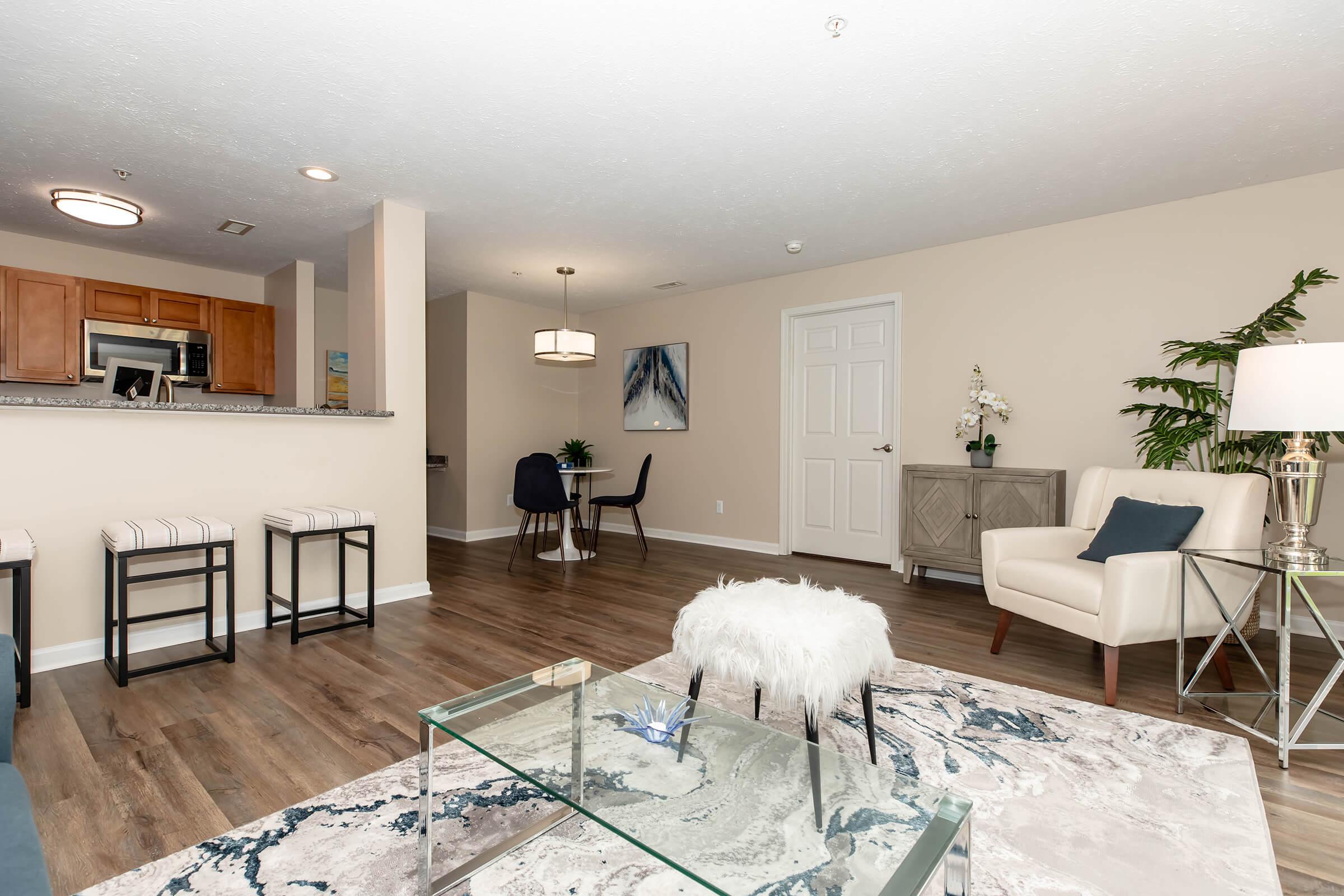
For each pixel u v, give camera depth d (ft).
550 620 10.84
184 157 9.86
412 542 12.35
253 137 9.19
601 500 17.06
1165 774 5.96
